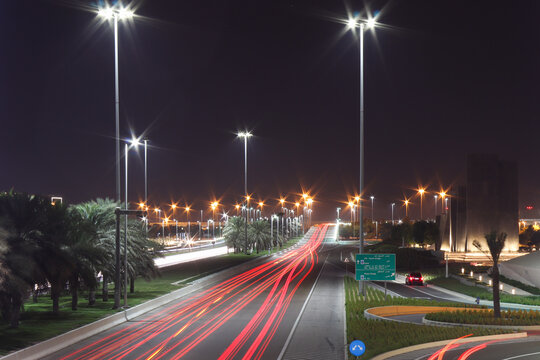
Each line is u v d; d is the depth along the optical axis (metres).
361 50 45.81
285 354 24.61
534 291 55.53
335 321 34.53
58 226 32.34
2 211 30.89
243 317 36.03
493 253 36.66
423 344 27.28
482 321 33.53
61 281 32.00
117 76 37.88
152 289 50.59
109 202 42.44
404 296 52.16
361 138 46.47
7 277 27.31
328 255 120.44
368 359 23.64
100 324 31.22
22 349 23.62
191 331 30.67
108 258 39.94
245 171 104.38
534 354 25.30
